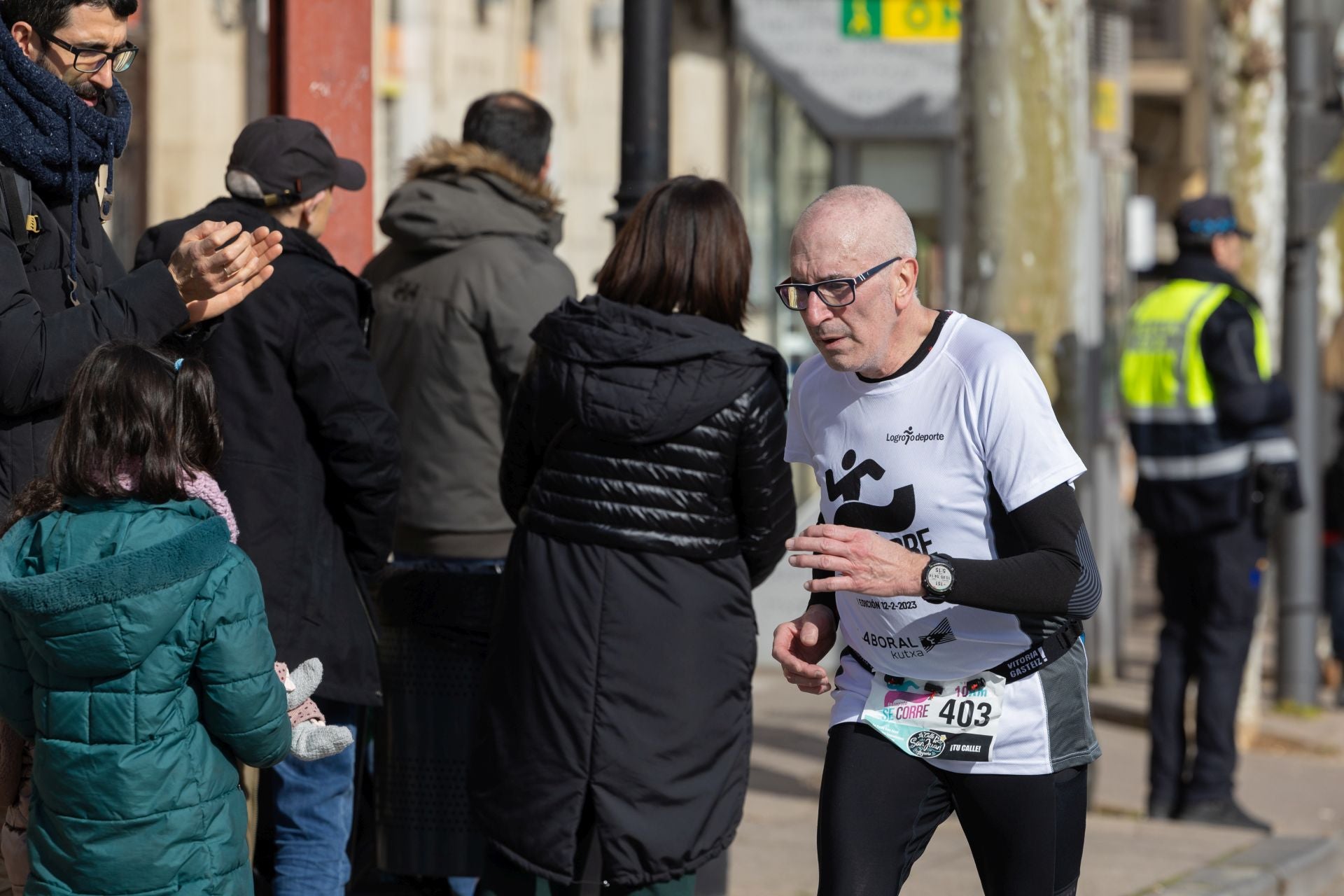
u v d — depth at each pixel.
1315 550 32.22
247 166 14.94
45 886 10.91
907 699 11.92
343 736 11.94
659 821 13.16
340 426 14.19
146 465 10.73
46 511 10.92
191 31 39.03
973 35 22.20
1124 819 23.33
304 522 14.21
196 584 10.62
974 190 22.31
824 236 11.44
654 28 17.19
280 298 14.13
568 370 13.33
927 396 11.57
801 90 36.59
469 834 15.92
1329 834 22.94
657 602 13.19
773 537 13.54
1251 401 22.44
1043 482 11.22
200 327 13.31
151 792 10.66
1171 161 85.50
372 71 19.47
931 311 11.87
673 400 13.02
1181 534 23.06
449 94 44.59
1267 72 33.59
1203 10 78.62
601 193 52.06
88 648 10.41
